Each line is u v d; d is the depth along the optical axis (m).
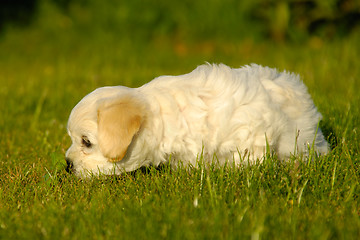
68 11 21.31
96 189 5.25
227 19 18.97
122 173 5.45
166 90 5.25
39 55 18.45
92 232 4.27
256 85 5.22
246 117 5.05
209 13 19.27
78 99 10.16
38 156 6.83
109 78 12.99
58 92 11.22
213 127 5.09
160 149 5.13
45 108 10.03
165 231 4.11
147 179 5.31
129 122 4.85
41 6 21.55
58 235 4.21
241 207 4.56
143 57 17.45
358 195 4.91
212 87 5.20
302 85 5.86
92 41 19.41
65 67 15.94
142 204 4.75
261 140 5.11
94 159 5.21
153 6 19.97
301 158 5.34
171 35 19.64
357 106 8.02
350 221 4.27
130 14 20.02
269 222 4.26
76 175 5.30
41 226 4.40
